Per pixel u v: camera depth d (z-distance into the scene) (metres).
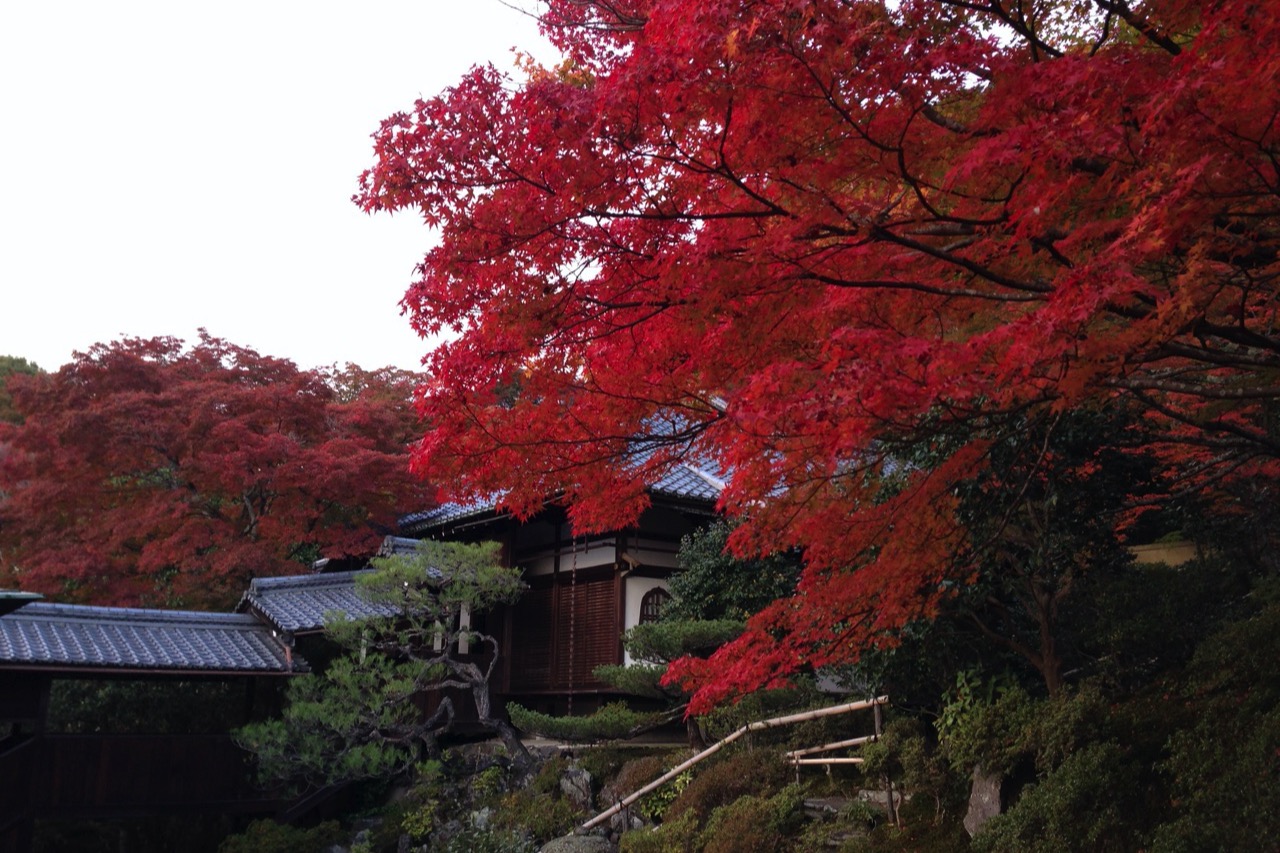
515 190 4.36
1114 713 7.88
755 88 3.82
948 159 4.24
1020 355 3.61
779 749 10.91
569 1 6.17
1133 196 3.66
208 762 14.07
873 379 3.67
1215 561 9.45
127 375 20.39
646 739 15.08
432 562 14.88
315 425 21.02
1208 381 6.79
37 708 13.22
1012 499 7.85
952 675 9.23
